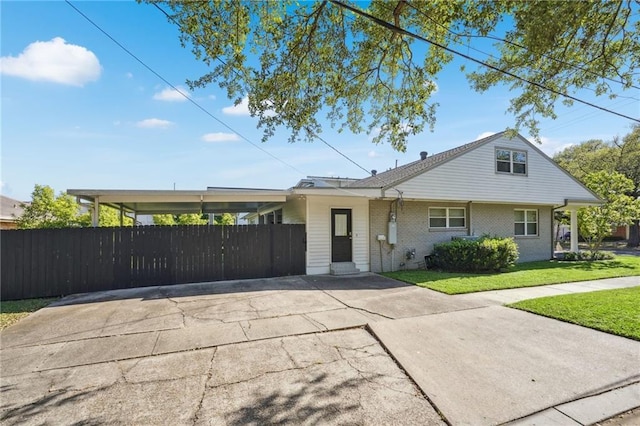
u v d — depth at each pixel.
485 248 10.62
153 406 3.02
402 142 6.98
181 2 4.67
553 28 3.82
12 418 2.86
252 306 6.48
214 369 3.77
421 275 10.11
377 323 5.31
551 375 3.51
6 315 6.18
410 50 6.21
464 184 12.41
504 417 2.79
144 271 8.70
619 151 26.28
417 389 3.29
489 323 5.30
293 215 12.79
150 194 9.03
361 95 6.66
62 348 4.45
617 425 2.70
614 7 4.44
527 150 13.91
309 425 2.70
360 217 11.41
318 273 10.62
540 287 8.19
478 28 4.82
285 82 5.62
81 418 2.85
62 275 8.05
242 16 5.01
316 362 3.94
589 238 16.42
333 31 5.66
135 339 4.75
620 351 4.10
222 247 9.45
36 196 12.58
